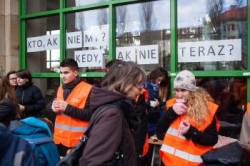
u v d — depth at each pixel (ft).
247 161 9.12
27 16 24.11
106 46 19.90
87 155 7.29
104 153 7.29
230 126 14.69
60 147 14.57
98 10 20.38
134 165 7.85
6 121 8.13
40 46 23.57
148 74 16.97
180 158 11.18
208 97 11.45
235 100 15.07
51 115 17.26
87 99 14.23
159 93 15.20
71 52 21.77
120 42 19.36
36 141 8.73
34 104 18.81
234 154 10.26
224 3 15.62
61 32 22.06
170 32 17.19
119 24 19.43
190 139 11.13
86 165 7.25
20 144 6.99
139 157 11.73
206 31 16.12
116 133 7.48
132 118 8.25
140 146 11.66
